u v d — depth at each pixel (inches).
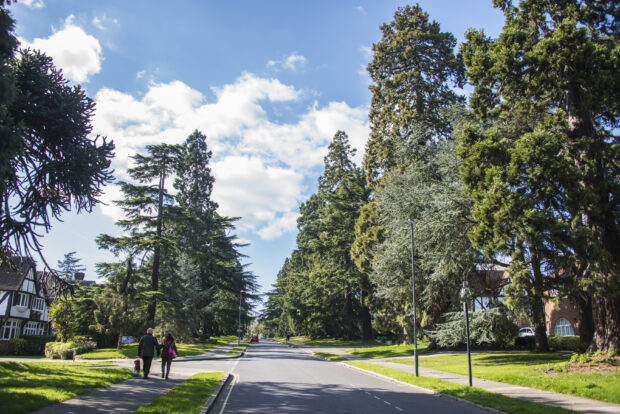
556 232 689.0
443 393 557.3
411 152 1395.2
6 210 572.1
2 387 474.0
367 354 1457.9
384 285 1266.0
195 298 2012.8
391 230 1240.2
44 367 720.3
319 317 2640.3
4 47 453.7
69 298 1256.2
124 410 383.2
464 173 824.9
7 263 671.1
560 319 1776.6
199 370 848.3
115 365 872.3
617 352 678.5
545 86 761.0
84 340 1418.6
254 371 893.2
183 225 1683.1
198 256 1745.8
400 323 1411.2
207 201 2461.9
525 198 733.3
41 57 631.2
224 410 435.2
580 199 687.7
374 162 1729.8
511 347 1337.4
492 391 561.6
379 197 1277.1
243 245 2586.1
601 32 780.6
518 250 738.2
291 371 901.8
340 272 2124.8
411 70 1589.6
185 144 2513.5
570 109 773.9
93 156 606.5
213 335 3531.0
